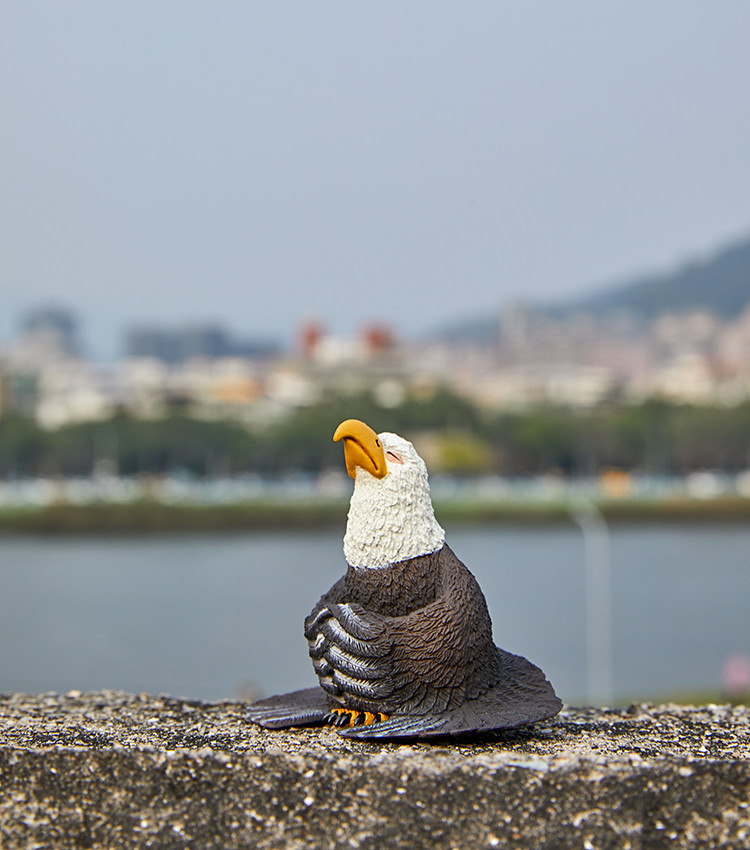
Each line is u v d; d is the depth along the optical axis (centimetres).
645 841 48
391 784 48
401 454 52
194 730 52
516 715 50
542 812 48
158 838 48
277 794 48
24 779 49
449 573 51
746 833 48
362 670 51
